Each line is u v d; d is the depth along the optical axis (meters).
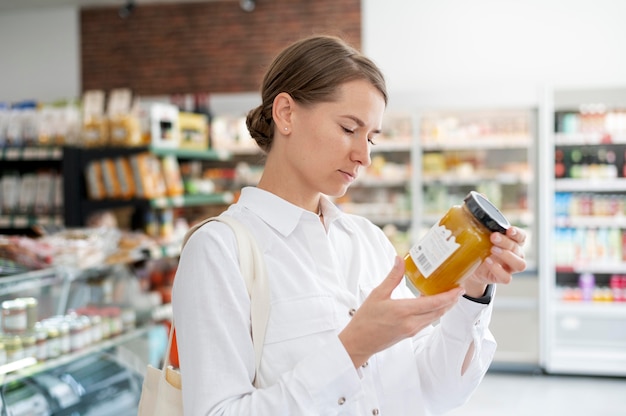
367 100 1.24
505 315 5.88
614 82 6.21
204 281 1.20
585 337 5.88
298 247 1.33
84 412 2.95
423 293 1.24
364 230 1.53
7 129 4.90
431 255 1.22
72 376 2.97
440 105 5.96
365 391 1.28
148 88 8.02
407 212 6.46
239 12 7.77
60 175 5.07
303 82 1.25
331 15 7.52
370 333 1.12
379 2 6.74
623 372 5.68
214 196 5.54
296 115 1.27
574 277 6.35
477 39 6.52
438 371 1.40
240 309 1.21
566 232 6.05
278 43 7.68
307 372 1.13
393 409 1.34
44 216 5.04
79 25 8.11
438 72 6.63
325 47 1.27
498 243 1.19
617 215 5.94
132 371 3.37
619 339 5.83
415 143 6.14
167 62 7.97
